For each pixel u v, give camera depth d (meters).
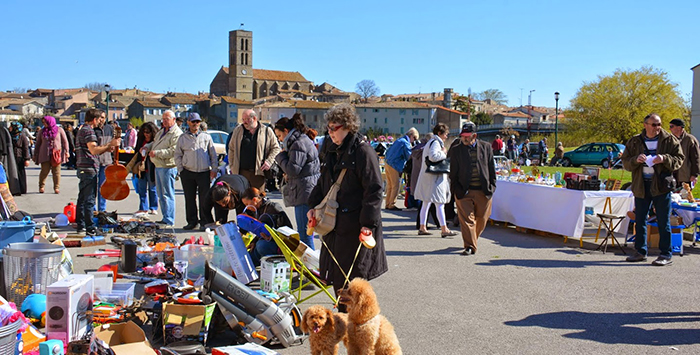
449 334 4.91
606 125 58.06
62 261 4.99
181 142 9.23
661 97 56.62
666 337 4.91
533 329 5.07
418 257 7.91
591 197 8.98
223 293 4.44
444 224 9.44
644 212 7.74
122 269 6.46
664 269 7.38
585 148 35.53
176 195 14.90
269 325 4.50
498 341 4.76
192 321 4.39
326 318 3.68
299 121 6.70
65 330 3.99
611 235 8.60
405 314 5.43
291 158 6.51
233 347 4.06
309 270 5.64
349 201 4.45
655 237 8.86
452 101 124.81
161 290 5.33
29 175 19.39
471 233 8.07
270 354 3.97
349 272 4.38
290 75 152.00
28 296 4.52
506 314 5.48
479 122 108.31
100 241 7.98
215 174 9.43
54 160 14.01
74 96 120.94
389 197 12.83
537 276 6.93
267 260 5.75
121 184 9.34
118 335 4.30
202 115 115.56
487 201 8.12
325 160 4.73
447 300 5.90
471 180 8.08
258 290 5.56
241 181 7.57
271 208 6.55
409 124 106.81
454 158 8.08
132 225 9.03
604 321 5.30
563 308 5.68
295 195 6.59
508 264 7.55
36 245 4.91
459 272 7.08
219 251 6.00
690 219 8.84
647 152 7.51
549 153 51.56
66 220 9.41
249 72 144.88
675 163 7.32
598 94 58.16
